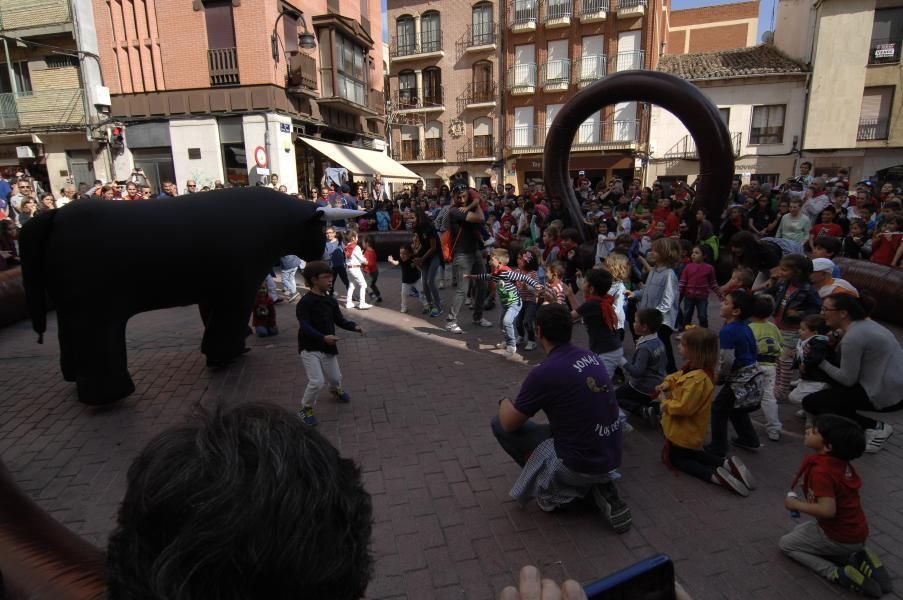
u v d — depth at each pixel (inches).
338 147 807.1
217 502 23.0
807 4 905.5
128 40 669.3
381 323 309.7
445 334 285.6
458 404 196.1
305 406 182.5
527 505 136.3
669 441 151.7
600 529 126.8
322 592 26.4
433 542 122.9
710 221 386.0
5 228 360.5
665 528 127.0
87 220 174.6
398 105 1264.8
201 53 657.6
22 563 49.9
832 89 879.7
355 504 28.7
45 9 693.3
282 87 680.4
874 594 103.7
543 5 1107.3
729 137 370.3
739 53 1034.7
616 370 212.1
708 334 144.3
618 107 1066.1
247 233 205.0
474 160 1214.9
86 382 185.5
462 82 1211.9
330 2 810.8
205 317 241.0
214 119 670.5
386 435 173.3
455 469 153.2
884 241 306.8
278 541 23.5
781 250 256.2
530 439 136.3
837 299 150.1
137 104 682.2
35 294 177.2
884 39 855.7
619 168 1080.2
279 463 25.2
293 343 273.3
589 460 121.5
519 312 258.8
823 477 105.6
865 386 148.9
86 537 126.8
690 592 107.4
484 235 296.2
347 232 362.0
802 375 163.9
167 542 24.0
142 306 192.1
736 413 157.0
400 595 107.6
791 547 114.7
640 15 1048.2
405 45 1243.8
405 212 603.8
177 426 28.6
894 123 863.1
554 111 1142.3
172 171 697.6
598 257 378.9
